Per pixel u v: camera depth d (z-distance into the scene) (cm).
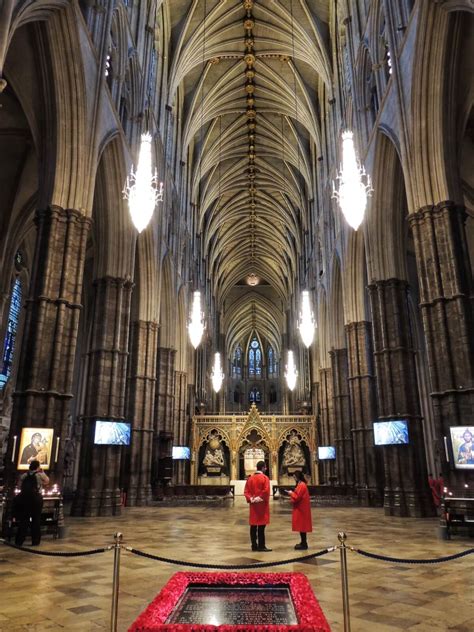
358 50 1973
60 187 1308
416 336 2584
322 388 3128
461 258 1238
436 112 1321
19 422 1109
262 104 3331
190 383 3534
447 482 1126
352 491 2203
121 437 1599
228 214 4697
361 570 699
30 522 975
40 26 1247
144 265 2242
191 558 785
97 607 511
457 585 611
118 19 1716
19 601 533
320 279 3161
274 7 2570
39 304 1193
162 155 2439
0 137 1725
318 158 3058
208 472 3331
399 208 1772
